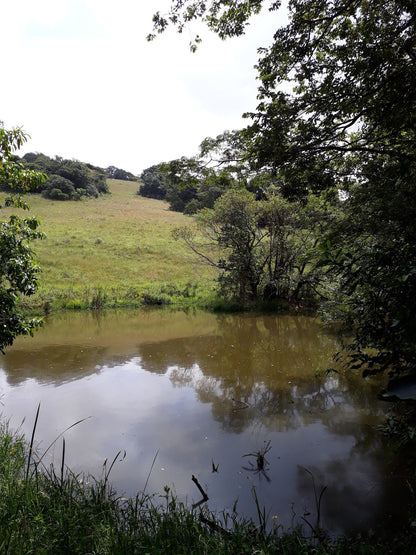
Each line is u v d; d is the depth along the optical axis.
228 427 5.64
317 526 3.38
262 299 19.34
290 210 18.00
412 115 5.12
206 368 8.88
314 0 5.19
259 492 3.98
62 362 9.42
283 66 5.72
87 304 20.44
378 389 7.08
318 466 4.49
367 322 3.32
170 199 57.84
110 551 2.71
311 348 10.58
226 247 20.00
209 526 3.21
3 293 5.45
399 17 5.21
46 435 5.34
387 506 3.69
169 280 27.41
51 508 3.22
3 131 5.28
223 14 5.83
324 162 6.64
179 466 4.53
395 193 5.07
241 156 6.64
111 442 5.16
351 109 5.62
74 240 33.94
